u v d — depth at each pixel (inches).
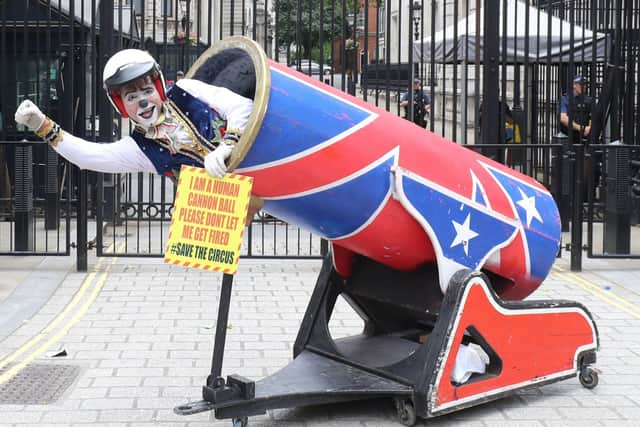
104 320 277.7
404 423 191.6
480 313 193.3
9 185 437.7
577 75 513.0
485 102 357.4
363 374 197.5
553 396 211.6
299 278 342.0
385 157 184.1
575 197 358.3
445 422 194.2
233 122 167.9
